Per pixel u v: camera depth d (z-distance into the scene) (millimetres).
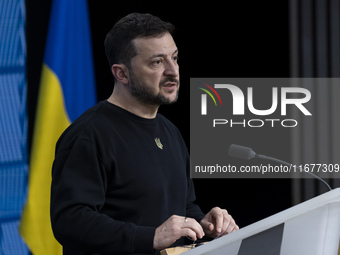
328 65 9570
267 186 9648
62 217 4730
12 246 8328
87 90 9008
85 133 4965
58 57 8812
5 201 8352
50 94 8703
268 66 9703
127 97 5223
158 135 5383
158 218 5102
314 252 3258
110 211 5000
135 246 4473
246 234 3277
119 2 9398
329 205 3295
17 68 8523
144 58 5117
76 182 4812
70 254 5137
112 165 4973
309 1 9586
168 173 5281
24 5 8570
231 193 9672
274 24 9703
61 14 8883
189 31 9734
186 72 9703
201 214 5652
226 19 9727
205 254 3359
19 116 8492
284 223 3361
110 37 5312
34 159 8516
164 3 9648
